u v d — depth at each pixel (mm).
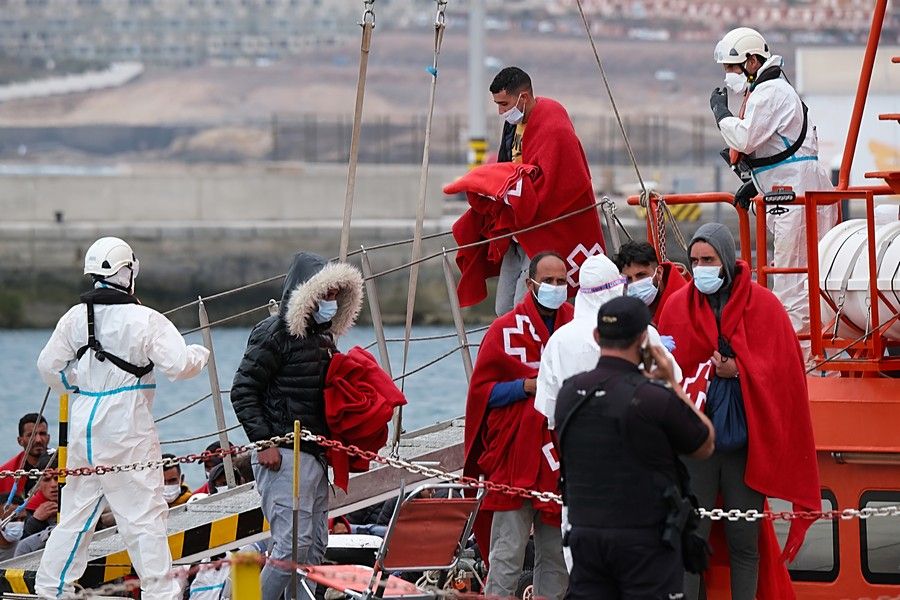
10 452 79312
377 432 32625
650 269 30906
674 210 134625
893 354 34125
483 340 32031
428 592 30672
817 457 32031
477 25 154125
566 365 28641
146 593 32312
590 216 36938
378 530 42500
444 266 38500
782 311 29828
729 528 29562
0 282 148000
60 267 149125
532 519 31859
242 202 157375
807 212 32969
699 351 29516
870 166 103000
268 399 32156
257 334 32281
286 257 149375
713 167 173500
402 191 153500
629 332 24938
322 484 32844
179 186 157750
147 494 32594
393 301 140125
